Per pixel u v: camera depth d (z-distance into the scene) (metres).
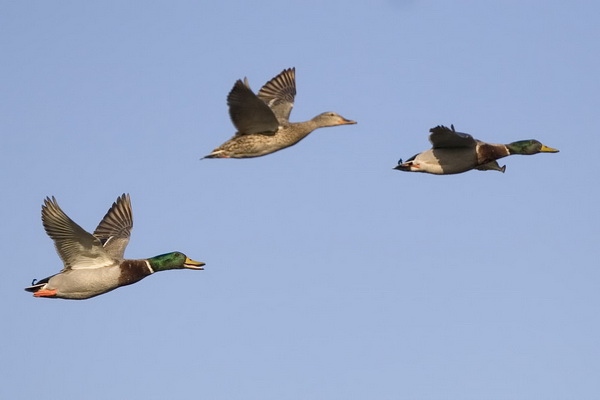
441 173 20.73
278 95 22.36
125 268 18.72
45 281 18.33
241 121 19.12
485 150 20.92
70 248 18.20
